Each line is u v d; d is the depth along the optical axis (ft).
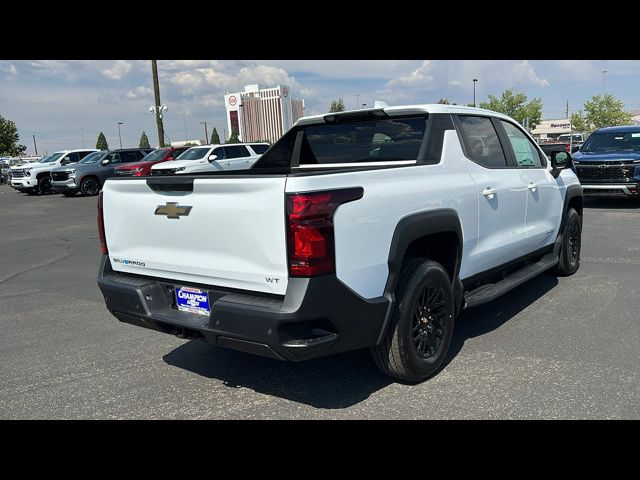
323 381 13.17
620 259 25.14
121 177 13.02
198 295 11.77
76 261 31.07
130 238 12.78
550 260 19.57
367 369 13.75
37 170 87.81
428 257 13.83
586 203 46.09
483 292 15.34
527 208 17.46
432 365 12.76
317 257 9.98
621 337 15.17
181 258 11.76
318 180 10.14
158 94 94.89
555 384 12.35
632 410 11.07
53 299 22.36
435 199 12.76
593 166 41.83
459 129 14.82
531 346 14.78
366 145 15.71
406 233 11.71
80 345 16.55
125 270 13.21
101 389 13.26
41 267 29.55
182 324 11.50
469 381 12.73
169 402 12.43
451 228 13.19
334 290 10.29
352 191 10.61
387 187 11.51
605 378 12.57
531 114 172.76
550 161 19.93
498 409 11.34
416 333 12.50
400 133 14.80
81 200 73.26
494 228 15.49
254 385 13.15
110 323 18.76
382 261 11.27
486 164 15.58
